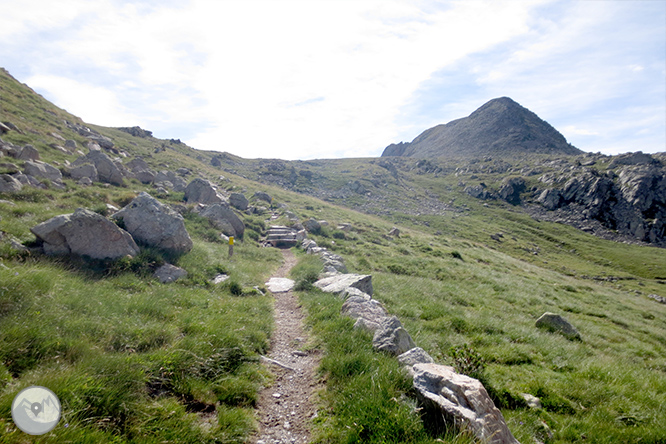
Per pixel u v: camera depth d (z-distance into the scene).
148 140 86.62
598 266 71.62
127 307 7.79
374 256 27.53
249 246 23.28
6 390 3.90
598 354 11.49
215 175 62.16
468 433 4.11
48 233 10.23
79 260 10.53
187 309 8.84
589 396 7.03
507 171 158.88
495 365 8.46
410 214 92.38
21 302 6.12
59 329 5.71
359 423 4.59
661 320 23.61
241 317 8.91
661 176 110.62
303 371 6.81
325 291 13.13
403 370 5.73
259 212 40.66
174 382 5.24
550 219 111.12
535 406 6.40
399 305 13.34
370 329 8.24
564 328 13.87
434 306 13.49
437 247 39.94
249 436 4.62
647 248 88.62
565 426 5.92
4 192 15.07
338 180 113.38
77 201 17.42
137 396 4.60
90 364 4.81
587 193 115.75
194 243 16.67
